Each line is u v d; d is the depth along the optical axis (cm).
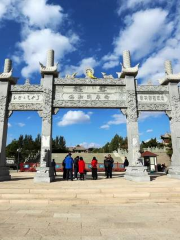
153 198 1058
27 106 1866
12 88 1909
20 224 655
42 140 1769
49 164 1727
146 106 1933
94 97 1922
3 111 1830
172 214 795
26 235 552
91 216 761
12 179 1852
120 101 1922
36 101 1886
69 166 1702
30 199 1016
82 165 1753
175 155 1864
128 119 1880
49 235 554
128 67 1989
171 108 1933
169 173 1914
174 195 1111
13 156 6159
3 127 1808
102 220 709
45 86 1894
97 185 1324
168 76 1958
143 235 558
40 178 1583
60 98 1906
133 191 1166
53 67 1917
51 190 1148
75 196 1071
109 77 1992
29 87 1908
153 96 1970
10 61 1998
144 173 1633
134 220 711
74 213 805
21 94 1908
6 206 930
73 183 1465
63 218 730
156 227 631
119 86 1970
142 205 957
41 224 655
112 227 630
